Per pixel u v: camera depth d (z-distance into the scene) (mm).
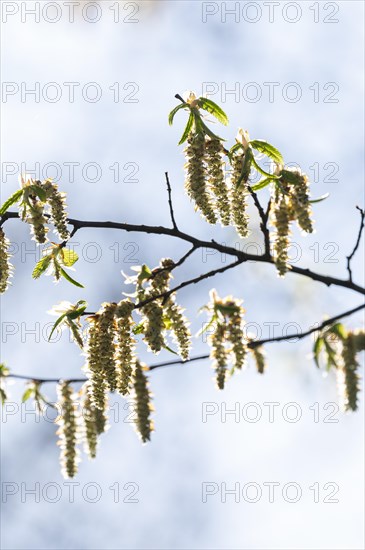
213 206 7039
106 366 7094
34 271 7766
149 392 7207
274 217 7012
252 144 7117
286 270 7043
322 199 7043
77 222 7484
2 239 7422
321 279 7129
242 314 7172
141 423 7168
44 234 7281
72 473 7578
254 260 7207
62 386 7781
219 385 7094
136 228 7426
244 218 7059
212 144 7051
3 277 7379
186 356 7203
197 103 7207
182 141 7188
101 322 7168
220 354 7129
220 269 7191
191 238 7348
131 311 7098
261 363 7668
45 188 7281
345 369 6840
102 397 7148
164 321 7395
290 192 7039
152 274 7246
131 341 7125
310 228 6992
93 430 7602
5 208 7336
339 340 6895
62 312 7367
